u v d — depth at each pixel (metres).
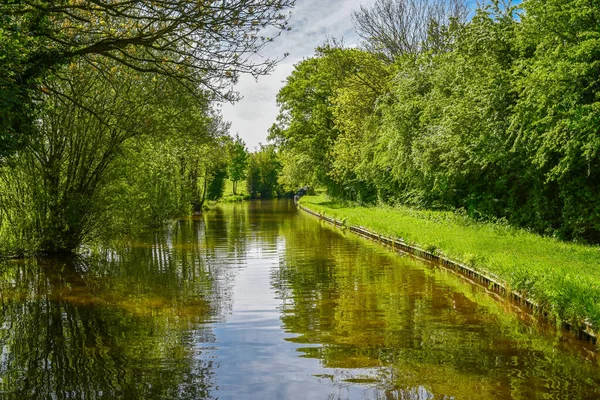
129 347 7.10
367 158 32.06
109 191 17.72
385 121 27.67
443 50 27.45
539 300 8.41
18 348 7.07
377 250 18.09
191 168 39.66
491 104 17.00
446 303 9.66
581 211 15.01
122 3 7.87
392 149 26.36
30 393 5.52
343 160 36.12
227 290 11.09
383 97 27.72
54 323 8.39
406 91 25.56
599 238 15.30
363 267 14.14
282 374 6.07
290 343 7.27
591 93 12.77
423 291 10.80
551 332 7.71
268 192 98.94
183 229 27.73
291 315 8.85
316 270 13.69
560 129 13.19
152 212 28.52
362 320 8.49
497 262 10.62
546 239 14.79
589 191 14.79
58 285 11.78
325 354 6.77
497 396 5.35
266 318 8.65
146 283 11.98
